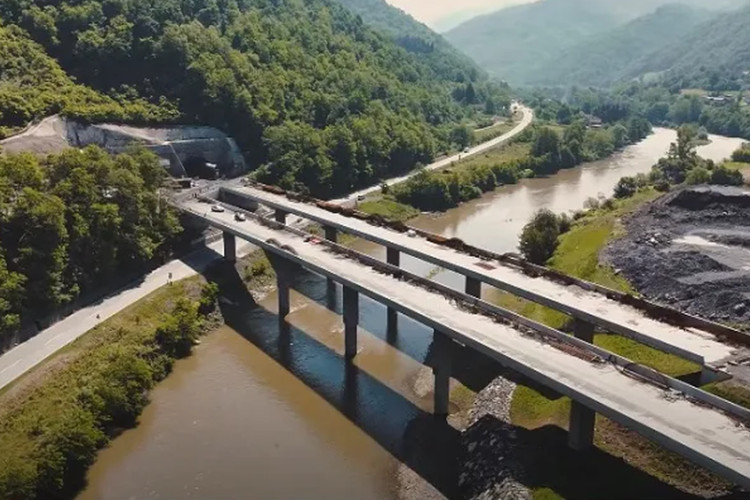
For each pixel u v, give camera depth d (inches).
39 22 6328.7
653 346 2967.5
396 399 3376.0
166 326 3762.3
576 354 2817.4
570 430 2696.9
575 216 5807.1
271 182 6412.4
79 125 5615.2
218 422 3161.9
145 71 6648.6
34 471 2549.2
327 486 2721.5
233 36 7642.7
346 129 7150.6
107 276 4188.0
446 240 4343.0
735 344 2906.0
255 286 4744.1
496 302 4377.5
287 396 3403.1
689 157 7490.2
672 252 4165.8
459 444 2994.6
